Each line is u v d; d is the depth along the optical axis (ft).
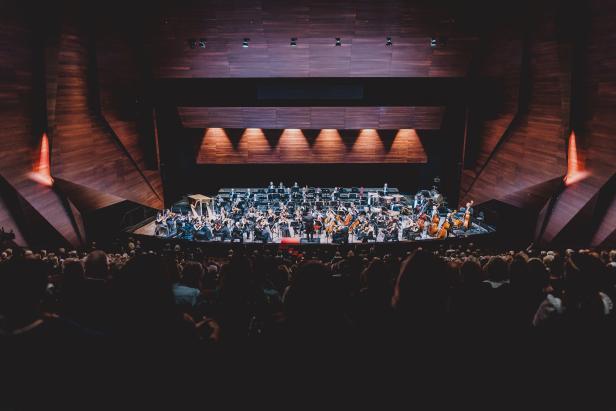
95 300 10.64
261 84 67.97
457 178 73.20
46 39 47.52
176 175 78.95
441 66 63.36
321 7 55.42
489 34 59.00
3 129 45.32
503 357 8.35
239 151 78.18
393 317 6.61
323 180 84.69
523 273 10.23
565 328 8.64
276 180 84.53
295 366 5.89
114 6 55.16
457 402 6.87
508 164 62.39
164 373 6.14
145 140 69.00
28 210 48.26
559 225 53.42
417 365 6.36
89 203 57.06
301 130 77.10
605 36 44.32
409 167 83.76
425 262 6.59
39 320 6.85
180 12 56.29
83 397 6.44
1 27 43.50
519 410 7.38
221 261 50.60
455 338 7.20
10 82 45.55
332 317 5.94
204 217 64.54
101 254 12.11
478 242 59.88
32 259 6.99
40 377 6.61
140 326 6.07
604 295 11.28
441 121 73.67
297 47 60.13
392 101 71.56
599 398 7.82
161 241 57.93
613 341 8.59
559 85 51.44
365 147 78.28
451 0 54.90
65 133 53.31
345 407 6.07
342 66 62.80
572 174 51.85
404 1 54.90
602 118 46.65
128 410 6.31
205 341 7.36
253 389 6.46
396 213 62.64
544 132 55.16
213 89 70.79
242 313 8.83
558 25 49.01
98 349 6.59
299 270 6.27
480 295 9.59
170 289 6.40
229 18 56.75
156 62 63.16
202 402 6.48
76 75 54.29
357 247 55.98
